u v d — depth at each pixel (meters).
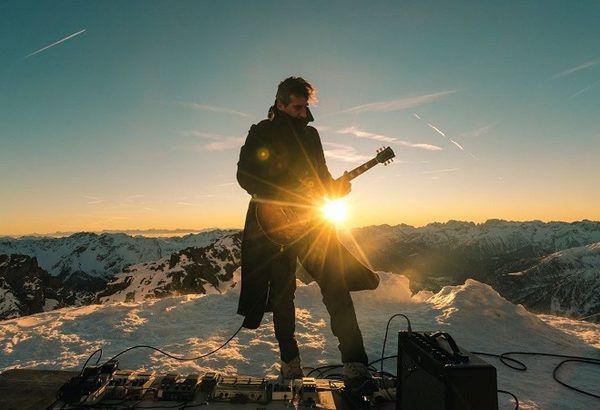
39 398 3.13
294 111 3.54
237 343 5.90
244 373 4.78
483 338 6.03
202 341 6.08
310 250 3.50
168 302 8.50
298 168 3.56
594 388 4.32
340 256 3.46
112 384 3.14
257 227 3.63
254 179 3.53
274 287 3.76
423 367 2.38
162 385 3.05
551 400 4.02
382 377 3.54
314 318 7.20
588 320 7.51
